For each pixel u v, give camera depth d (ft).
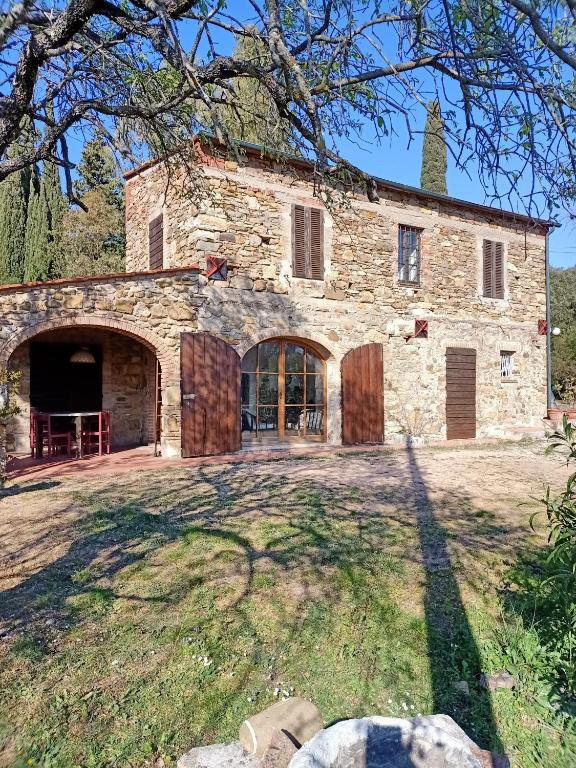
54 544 13.03
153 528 14.19
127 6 9.32
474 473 22.88
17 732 6.82
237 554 12.33
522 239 39.93
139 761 6.46
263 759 5.94
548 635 8.86
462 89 7.30
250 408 29.84
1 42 5.64
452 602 10.32
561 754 6.80
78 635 8.93
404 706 7.58
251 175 28.32
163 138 12.27
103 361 32.83
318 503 16.90
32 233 49.62
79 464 24.93
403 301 34.12
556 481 21.16
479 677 8.23
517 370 39.78
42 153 9.46
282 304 29.53
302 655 8.60
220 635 9.02
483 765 5.87
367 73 7.78
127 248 35.91
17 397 29.84
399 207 33.86
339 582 10.95
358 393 32.17
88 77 11.10
